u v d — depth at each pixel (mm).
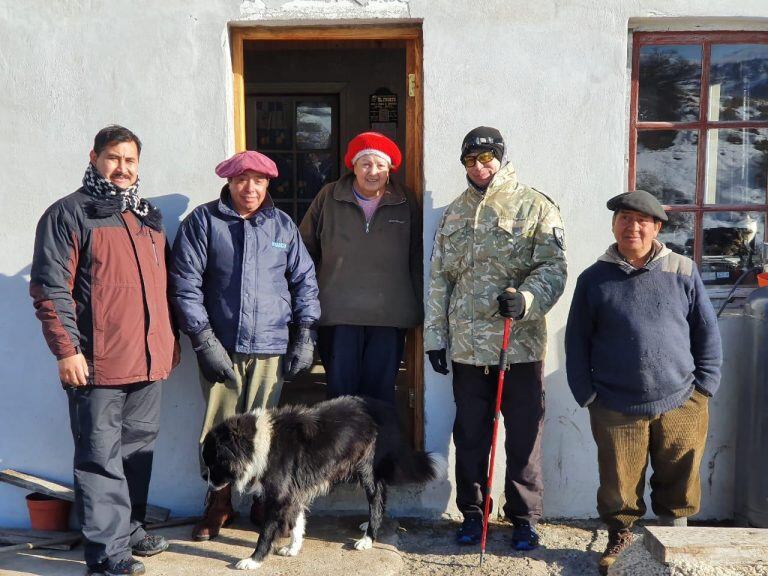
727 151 3961
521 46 3691
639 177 3957
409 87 3910
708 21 3758
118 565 3145
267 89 7062
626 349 3127
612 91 3715
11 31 3650
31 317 3754
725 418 3859
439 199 3752
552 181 3754
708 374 3168
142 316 3176
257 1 3648
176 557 3367
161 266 3303
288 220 3594
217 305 3441
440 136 3725
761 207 3973
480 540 3605
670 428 3158
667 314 3115
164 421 3818
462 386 3553
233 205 3496
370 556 3393
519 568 3359
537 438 3543
